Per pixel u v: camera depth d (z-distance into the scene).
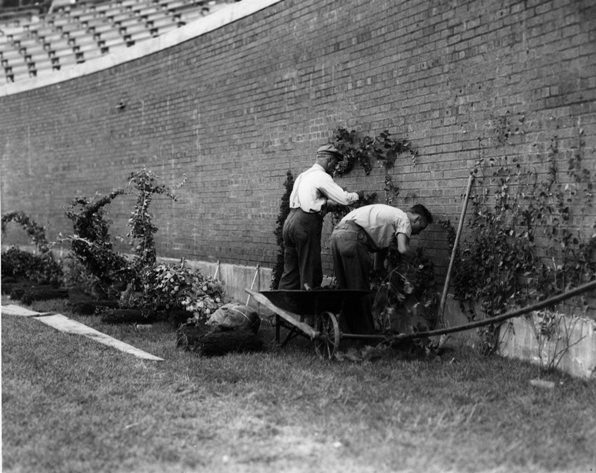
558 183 6.62
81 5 23.45
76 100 17.20
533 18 6.86
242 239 11.88
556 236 6.64
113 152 15.91
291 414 5.60
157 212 14.38
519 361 6.93
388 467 4.52
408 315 8.27
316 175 8.50
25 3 27.30
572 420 5.23
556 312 6.65
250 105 11.61
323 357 7.42
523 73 6.99
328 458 4.70
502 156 7.25
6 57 22.69
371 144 9.02
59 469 4.61
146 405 5.93
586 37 6.29
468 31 7.65
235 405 5.90
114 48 19.25
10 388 6.41
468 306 7.66
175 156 13.81
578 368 6.36
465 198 7.47
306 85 10.30
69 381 6.69
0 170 20.38
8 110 19.89
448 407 5.59
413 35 8.41
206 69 12.77
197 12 18.31
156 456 4.81
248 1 11.55
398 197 8.69
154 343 8.54
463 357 7.29
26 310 11.14
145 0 21.30
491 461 4.57
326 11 9.88
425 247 8.23
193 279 9.84
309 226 8.45
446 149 7.98
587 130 6.30
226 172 12.29
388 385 6.28
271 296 7.86
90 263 11.42
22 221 14.52
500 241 7.21
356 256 7.89
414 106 8.43
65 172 17.77
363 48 9.22
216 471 4.55
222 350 7.80
